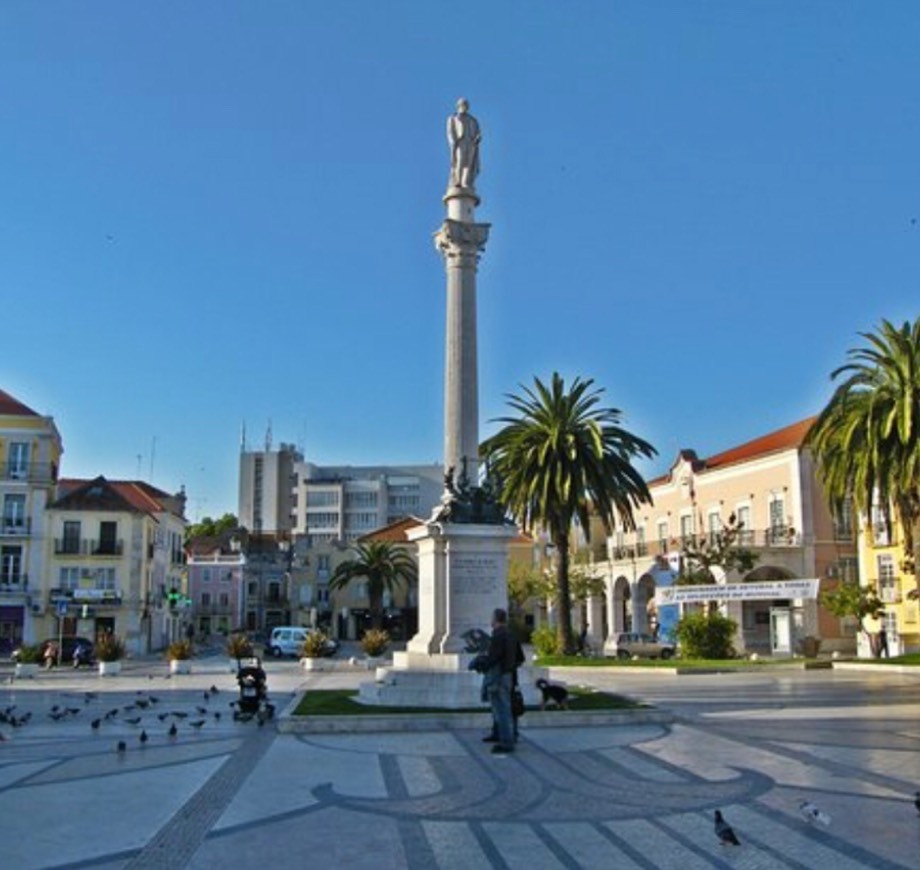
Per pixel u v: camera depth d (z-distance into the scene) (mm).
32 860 8281
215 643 87812
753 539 57844
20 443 65875
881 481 34406
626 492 40969
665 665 37562
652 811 9992
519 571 81000
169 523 80062
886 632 49875
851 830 9070
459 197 23453
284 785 11641
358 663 41781
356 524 160000
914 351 33406
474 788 11312
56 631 64875
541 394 40875
